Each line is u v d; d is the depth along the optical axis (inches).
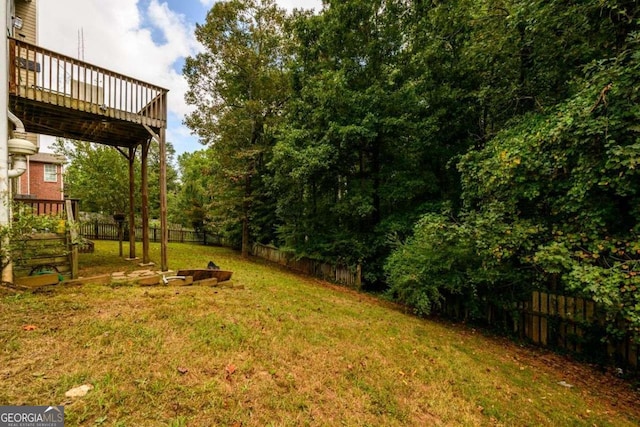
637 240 153.8
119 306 153.8
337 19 382.3
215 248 661.9
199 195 818.2
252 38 517.7
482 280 238.8
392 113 358.3
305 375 119.7
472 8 273.1
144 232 334.3
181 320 144.9
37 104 213.3
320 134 397.4
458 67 303.3
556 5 192.5
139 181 606.2
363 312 245.4
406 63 365.7
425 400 121.2
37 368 93.1
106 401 82.5
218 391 96.2
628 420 138.4
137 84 263.0
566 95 225.9
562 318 219.0
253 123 539.5
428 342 193.2
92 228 576.4
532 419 123.6
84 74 230.8
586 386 171.5
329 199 466.9
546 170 181.9
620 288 143.3
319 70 418.9
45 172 665.6
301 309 213.8
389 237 337.1
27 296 154.2
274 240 605.3
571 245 175.5
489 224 208.7
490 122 304.8
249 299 209.3
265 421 88.7
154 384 93.0
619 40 181.2
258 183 576.4
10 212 181.2
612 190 163.8
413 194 349.4
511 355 204.4
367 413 105.0
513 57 248.4
